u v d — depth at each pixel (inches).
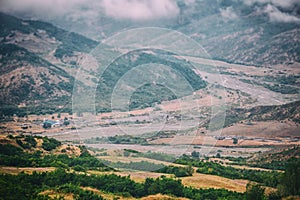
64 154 4547.2
